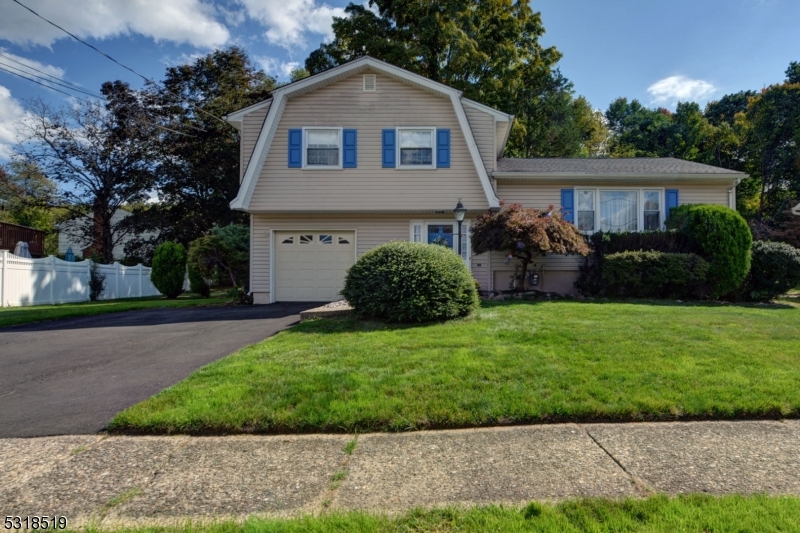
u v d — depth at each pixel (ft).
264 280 41.75
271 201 39.88
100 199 85.61
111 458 10.25
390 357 16.90
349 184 40.01
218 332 25.36
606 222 43.04
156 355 19.95
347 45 70.79
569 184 42.91
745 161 101.86
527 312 27.32
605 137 128.26
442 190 39.91
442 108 40.52
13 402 13.96
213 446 10.82
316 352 18.04
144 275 72.95
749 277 38.14
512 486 8.79
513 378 14.33
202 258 47.37
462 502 8.21
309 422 11.59
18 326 29.55
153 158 84.23
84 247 96.07
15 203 95.66
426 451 10.39
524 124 82.38
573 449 10.40
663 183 42.88
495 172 41.06
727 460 9.80
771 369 15.14
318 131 40.45
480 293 37.96
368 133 40.34
